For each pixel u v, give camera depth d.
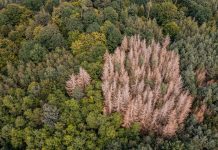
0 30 108.69
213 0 127.88
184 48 102.62
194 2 123.56
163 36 108.88
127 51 98.75
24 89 87.69
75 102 80.69
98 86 84.69
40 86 85.69
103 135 79.31
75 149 76.88
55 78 88.00
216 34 111.31
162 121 84.06
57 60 91.31
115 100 81.75
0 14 112.00
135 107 80.19
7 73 94.00
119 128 81.75
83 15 105.00
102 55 92.75
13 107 83.19
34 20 110.62
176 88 87.62
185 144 79.94
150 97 83.00
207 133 82.38
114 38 98.25
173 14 116.19
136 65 92.12
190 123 85.12
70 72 87.62
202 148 81.88
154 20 110.56
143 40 98.75
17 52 99.12
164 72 93.25
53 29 98.25
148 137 80.25
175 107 85.62
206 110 87.81
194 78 94.81
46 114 78.94
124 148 80.06
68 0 123.81
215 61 99.88
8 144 83.00
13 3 126.19
